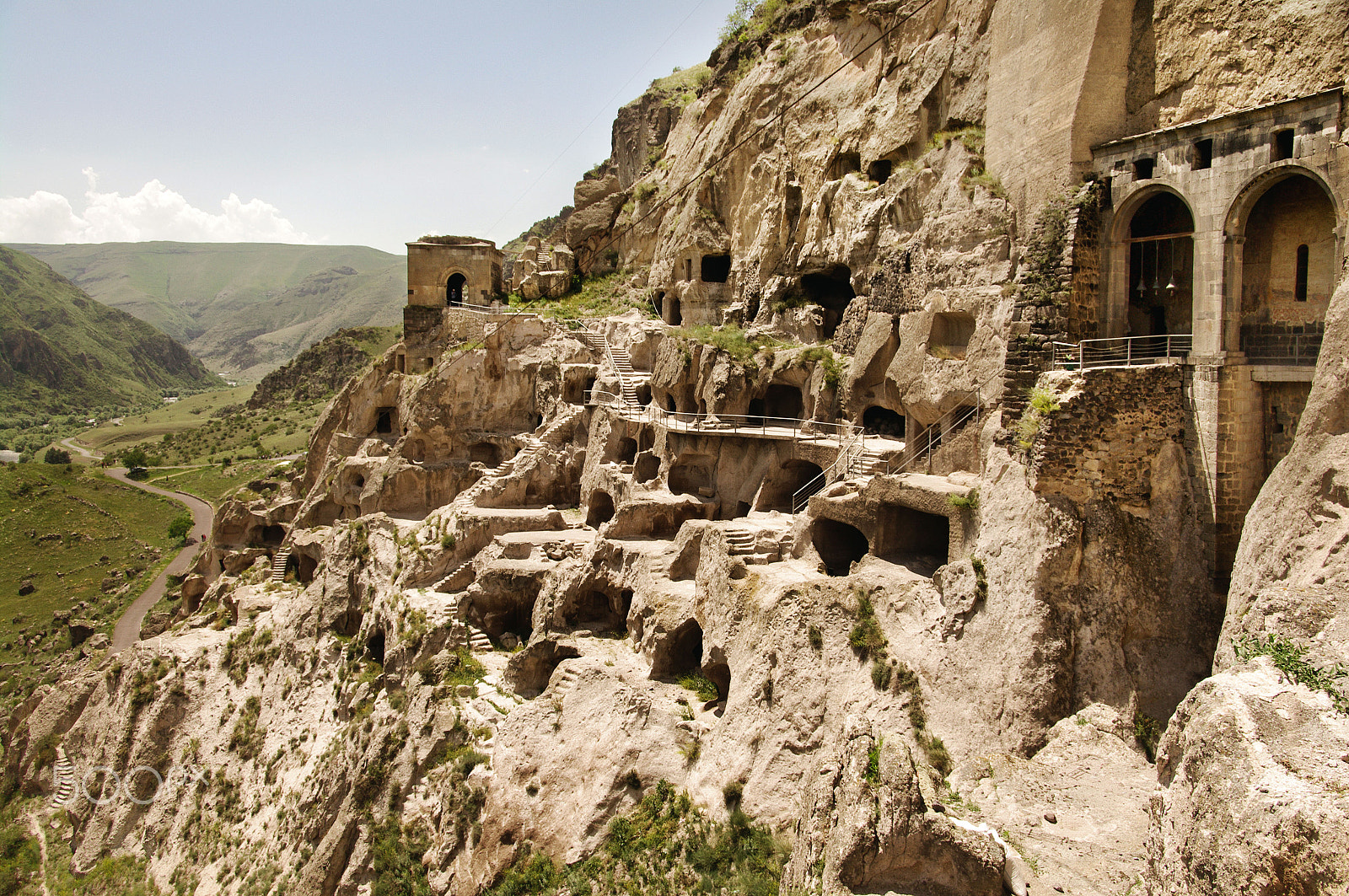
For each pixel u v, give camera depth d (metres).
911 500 23.75
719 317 49.91
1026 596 19.70
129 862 38.91
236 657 45.28
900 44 37.44
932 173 31.42
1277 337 20.02
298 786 35.88
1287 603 14.88
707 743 24.17
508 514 41.19
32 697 52.12
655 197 60.94
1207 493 20.42
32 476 108.56
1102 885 14.36
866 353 32.47
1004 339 25.03
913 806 14.36
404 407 54.91
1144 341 23.17
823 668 22.25
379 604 40.78
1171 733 14.12
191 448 144.88
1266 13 19.98
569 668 28.05
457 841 26.30
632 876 22.36
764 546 28.03
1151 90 22.95
